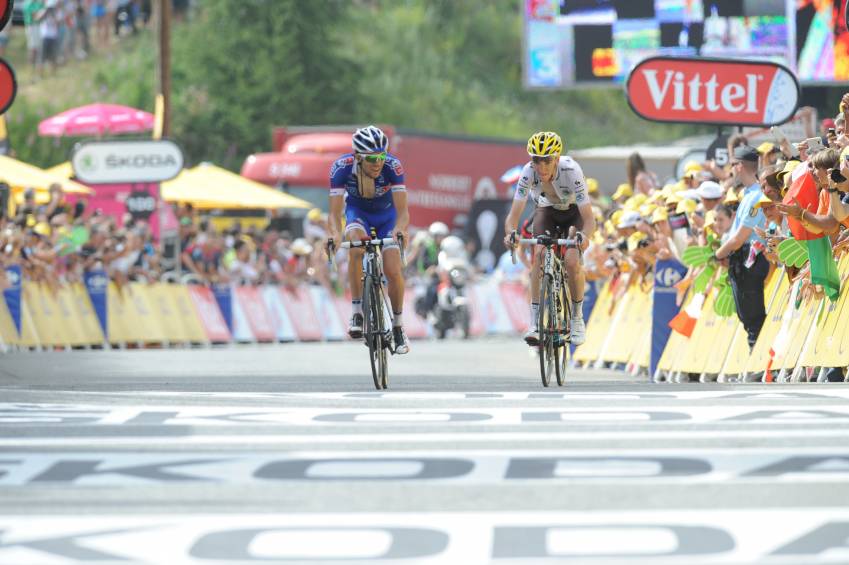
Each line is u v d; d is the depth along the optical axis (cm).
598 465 1803
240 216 10288
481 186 10619
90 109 8869
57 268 6838
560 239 3356
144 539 1390
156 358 5603
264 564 1290
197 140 14612
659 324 4181
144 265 7588
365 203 3309
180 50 15175
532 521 1453
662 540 1355
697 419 2277
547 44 7150
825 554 1284
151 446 2045
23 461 1905
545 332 3288
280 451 1977
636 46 7081
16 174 7494
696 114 4941
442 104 16900
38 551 1342
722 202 3866
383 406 2633
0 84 4578
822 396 2639
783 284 3462
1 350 6178
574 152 9375
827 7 6875
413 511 1516
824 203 3114
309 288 8850
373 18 17975
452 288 9319
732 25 6969
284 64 15100
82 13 14775
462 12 18912
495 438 2088
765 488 1609
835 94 7394
